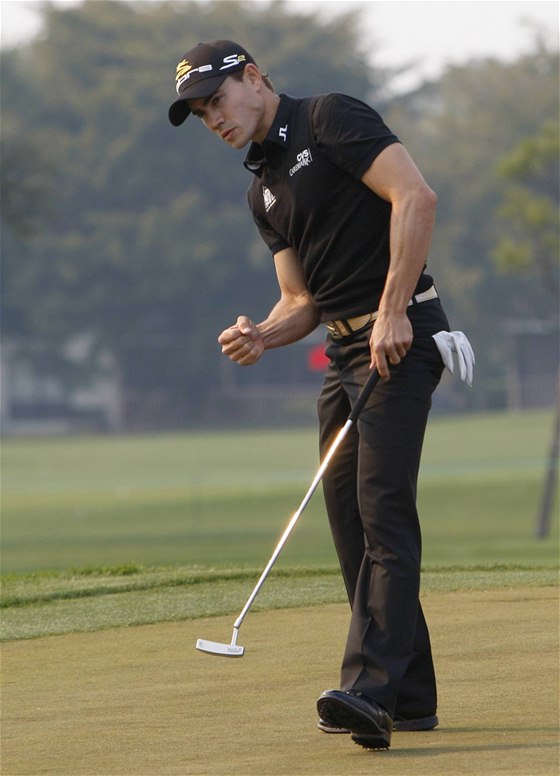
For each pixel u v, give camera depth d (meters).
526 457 125.00
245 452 151.50
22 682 14.98
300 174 12.65
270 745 11.81
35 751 11.95
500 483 102.06
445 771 10.42
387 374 12.32
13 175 88.62
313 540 68.25
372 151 12.26
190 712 13.20
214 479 113.56
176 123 13.11
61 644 17.08
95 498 99.75
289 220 12.99
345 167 12.43
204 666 15.37
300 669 14.92
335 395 13.44
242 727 12.52
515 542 66.81
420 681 12.48
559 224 71.56
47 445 185.88
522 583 19.86
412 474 12.55
